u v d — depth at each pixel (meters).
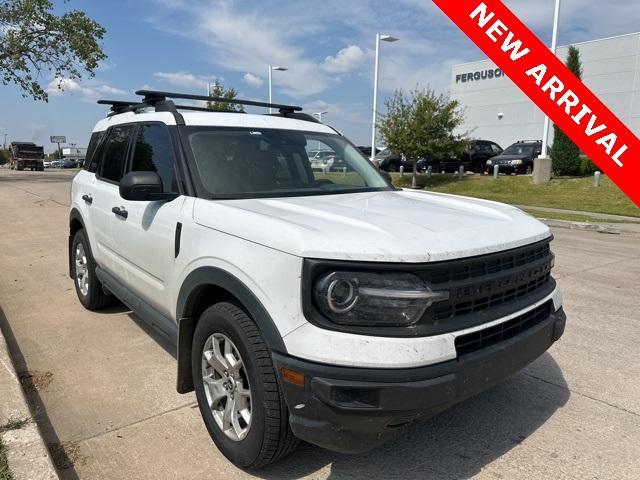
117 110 5.13
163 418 3.34
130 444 3.04
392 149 24.16
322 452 2.98
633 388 3.80
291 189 3.58
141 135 4.11
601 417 3.39
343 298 2.28
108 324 5.04
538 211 15.95
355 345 2.22
